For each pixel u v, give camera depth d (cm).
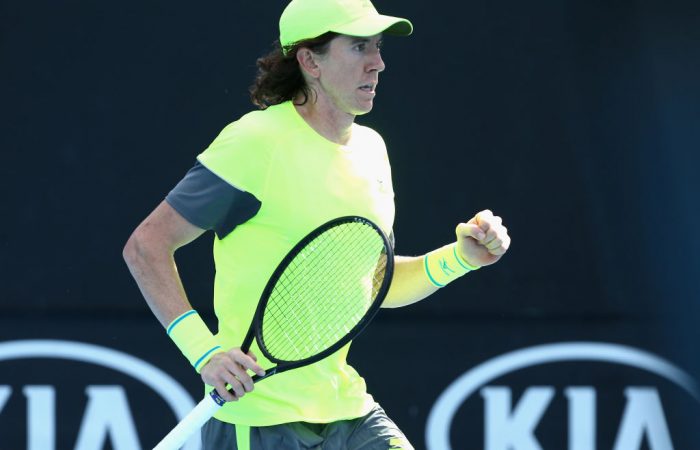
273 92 1361
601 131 2258
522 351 2261
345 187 1315
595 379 2264
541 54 2247
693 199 2259
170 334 1295
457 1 2228
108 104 2203
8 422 2188
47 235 2211
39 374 2200
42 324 2206
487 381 2253
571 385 2261
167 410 2208
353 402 1362
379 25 1300
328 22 1309
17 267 2208
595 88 2253
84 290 2217
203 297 2233
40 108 2194
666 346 2269
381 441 1370
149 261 1291
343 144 1353
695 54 2245
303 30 1321
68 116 2198
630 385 2262
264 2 2198
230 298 1327
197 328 1287
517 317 2269
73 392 2202
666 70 2248
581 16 2244
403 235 2250
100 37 2191
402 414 2239
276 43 1406
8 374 2194
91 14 2186
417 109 2242
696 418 2256
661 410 2259
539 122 2255
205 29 2197
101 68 2195
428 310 2259
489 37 2241
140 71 2198
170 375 2214
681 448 2256
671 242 2269
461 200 2255
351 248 1323
